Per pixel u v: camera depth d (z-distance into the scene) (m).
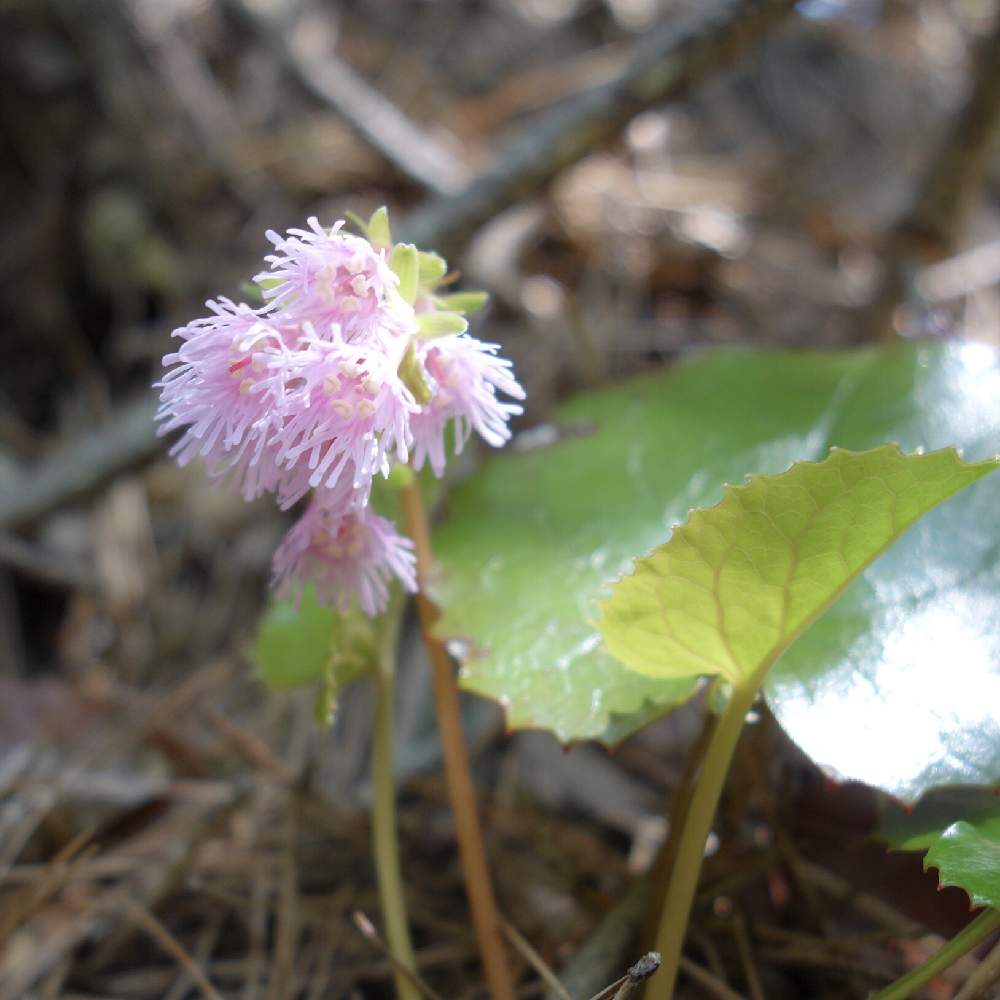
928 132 0.41
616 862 0.20
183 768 0.23
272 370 0.13
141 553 0.30
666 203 0.37
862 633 0.16
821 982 0.18
